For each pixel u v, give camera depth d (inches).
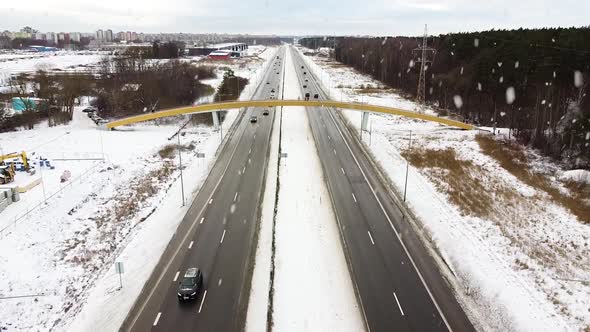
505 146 3034.0
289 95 4982.8
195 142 3085.6
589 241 1691.7
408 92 5472.4
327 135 3299.7
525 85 3865.7
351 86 5984.3
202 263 1489.9
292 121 3742.6
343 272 1460.4
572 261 1547.7
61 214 1867.6
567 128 2970.0
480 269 1480.1
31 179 2226.9
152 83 4419.3
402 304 1293.1
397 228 1793.8
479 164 2672.2
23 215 1815.9
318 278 1421.0
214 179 2331.4
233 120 3747.5
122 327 1180.5
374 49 7696.9
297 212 1921.8
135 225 1812.3
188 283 1299.2
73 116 3855.8
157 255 1550.2
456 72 4845.0
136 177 2393.0
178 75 4825.3
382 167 2608.3
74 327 1192.8
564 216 1914.4
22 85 4394.7
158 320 1205.1
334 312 1253.1
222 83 5329.7
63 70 6737.2
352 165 2613.2
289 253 1568.7
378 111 3326.8
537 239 1705.2
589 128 2723.9
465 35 5620.1
